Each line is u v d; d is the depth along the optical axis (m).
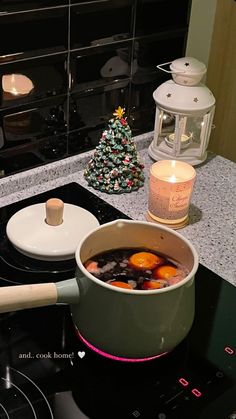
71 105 1.11
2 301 0.67
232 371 0.74
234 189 1.15
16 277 0.86
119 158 1.06
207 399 0.70
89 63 1.10
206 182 1.16
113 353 0.70
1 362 0.73
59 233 0.90
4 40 0.95
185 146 1.20
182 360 0.75
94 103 1.16
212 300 0.86
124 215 1.02
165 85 1.16
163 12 1.19
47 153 1.12
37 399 0.68
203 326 0.81
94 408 0.68
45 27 1.00
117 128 1.06
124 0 1.10
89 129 1.17
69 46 1.05
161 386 0.71
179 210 1.00
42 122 1.08
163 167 1.04
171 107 1.12
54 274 0.87
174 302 0.67
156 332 0.68
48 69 1.04
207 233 1.00
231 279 0.90
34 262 0.88
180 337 0.71
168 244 0.80
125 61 1.17
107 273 0.77
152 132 1.31
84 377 0.71
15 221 0.92
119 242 0.81
